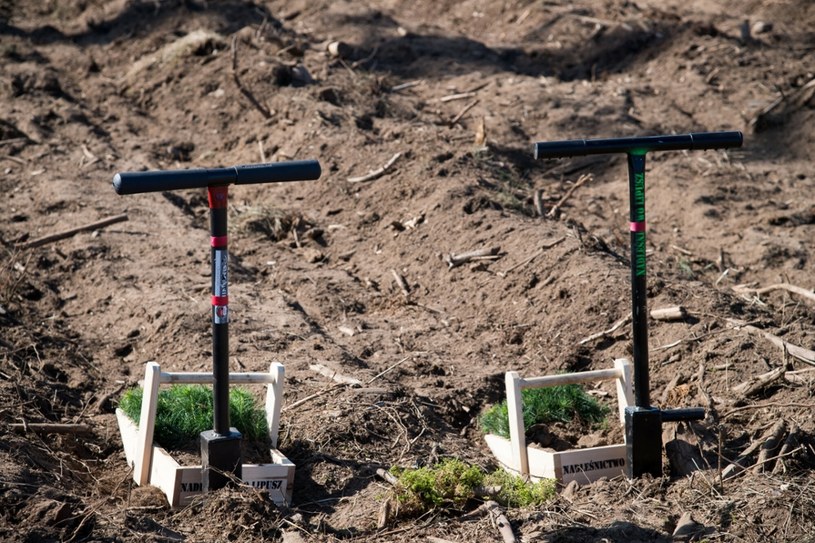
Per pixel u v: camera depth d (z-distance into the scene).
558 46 20.89
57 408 8.93
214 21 19.59
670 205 14.27
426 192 13.42
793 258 12.45
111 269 11.69
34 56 18.84
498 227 12.27
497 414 8.51
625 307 10.33
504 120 16.95
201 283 11.39
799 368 8.80
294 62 17.73
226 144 15.88
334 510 7.21
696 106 18.00
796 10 22.67
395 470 7.45
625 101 18.05
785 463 7.43
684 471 7.57
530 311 10.81
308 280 11.88
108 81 17.97
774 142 16.67
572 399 8.64
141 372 9.76
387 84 18.47
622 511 6.89
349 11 21.83
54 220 13.01
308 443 8.00
